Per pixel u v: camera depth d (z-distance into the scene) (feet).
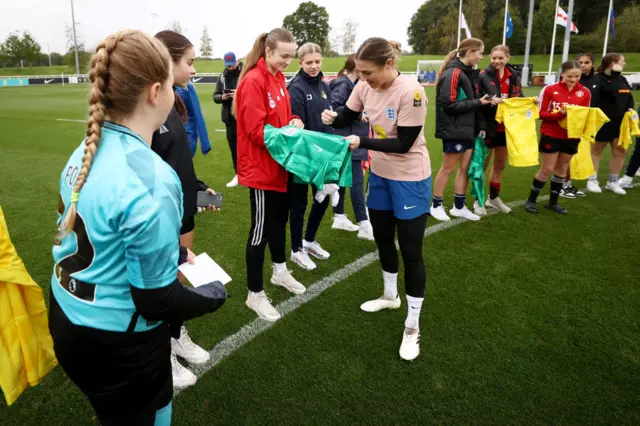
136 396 3.98
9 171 22.49
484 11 189.47
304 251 12.14
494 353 8.29
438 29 213.87
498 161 16.39
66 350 3.80
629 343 8.57
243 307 9.91
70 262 3.65
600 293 10.50
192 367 7.92
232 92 17.49
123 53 3.43
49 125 39.37
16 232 14.14
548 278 11.26
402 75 7.73
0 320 5.08
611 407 6.94
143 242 3.27
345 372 7.77
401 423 6.66
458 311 9.76
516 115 15.30
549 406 6.97
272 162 8.77
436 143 32.17
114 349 3.69
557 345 8.52
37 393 7.30
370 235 13.98
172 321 3.72
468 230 14.71
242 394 7.26
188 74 6.89
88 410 6.97
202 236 14.12
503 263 12.14
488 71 15.26
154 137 6.29
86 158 3.39
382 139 7.74
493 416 6.79
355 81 15.10
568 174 18.71
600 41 161.58
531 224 15.29
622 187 20.12
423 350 8.39
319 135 8.01
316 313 9.68
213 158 26.76
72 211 3.40
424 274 8.20
